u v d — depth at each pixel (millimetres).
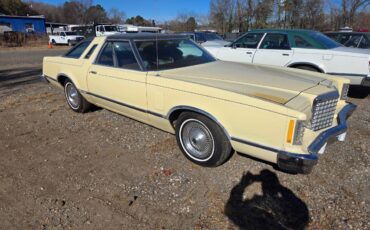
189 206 2666
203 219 2506
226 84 3025
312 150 2506
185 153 3434
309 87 2906
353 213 2529
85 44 4738
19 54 20203
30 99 6262
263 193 2826
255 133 2668
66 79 5102
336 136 2975
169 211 2611
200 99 2986
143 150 3746
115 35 4156
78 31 34781
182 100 3143
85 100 4941
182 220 2500
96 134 4289
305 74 3523
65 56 5105
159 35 4094
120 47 3924
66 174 3244
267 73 3451
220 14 41719
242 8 39438
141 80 3545
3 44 30016
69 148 3871
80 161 3521
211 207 2648
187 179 3076
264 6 37062
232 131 2838
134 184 3018
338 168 3213
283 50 6340
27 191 2951
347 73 5668
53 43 32000
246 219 2498
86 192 2910
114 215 2574
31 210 2668
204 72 3516
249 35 7047
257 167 3244
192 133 3281
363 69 5496
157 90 3377
